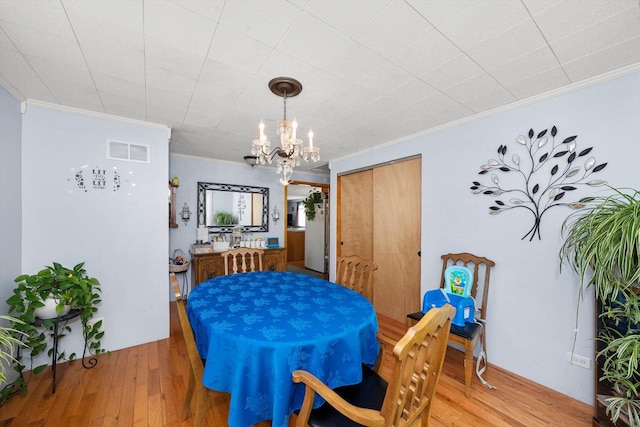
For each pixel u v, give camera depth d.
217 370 1.20
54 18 1.23
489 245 2.30
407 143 3.01
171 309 3.54
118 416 1.62
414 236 3.04
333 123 2.60
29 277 1.83
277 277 2.34
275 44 1.43
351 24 1.28
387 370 2.20
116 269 2.42
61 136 2.20
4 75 1.73
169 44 1.43
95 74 1.72
